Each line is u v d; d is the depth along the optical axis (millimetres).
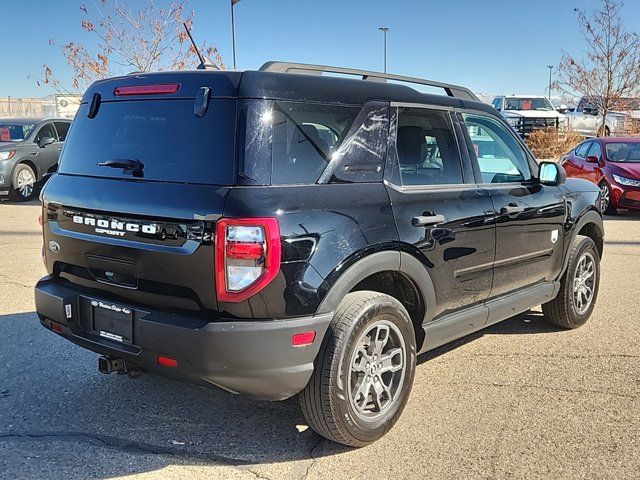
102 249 3391
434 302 3848
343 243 3211
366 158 3518
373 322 3395
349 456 3398
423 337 3883
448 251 3885
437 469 3254
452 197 3977
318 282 3102
